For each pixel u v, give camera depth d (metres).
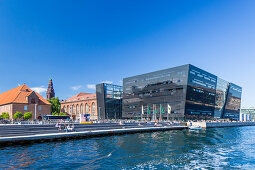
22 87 124.94
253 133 74.94
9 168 23.61
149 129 70.44
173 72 123.94
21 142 39.44
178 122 102.12
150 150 35.31
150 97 134.88
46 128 52.44
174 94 121.25
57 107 145.00
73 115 170.50
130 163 26.77
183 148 37.75
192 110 121.19
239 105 192.62
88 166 25.08
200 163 27.59
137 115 141.62
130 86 149.75
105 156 30.34
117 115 148.62
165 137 54.22
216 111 149.88
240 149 38.50
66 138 46.38
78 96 178.62
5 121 70.31
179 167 25.58
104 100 139.62
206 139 51.94
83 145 39.69
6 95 132.62
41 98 127.06
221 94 158.00
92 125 64.12
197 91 125.62
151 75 136.50
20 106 112.06
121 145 40.09
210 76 141.62
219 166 26.41
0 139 36.66
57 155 30.62
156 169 24.58
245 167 26.09
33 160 27.38
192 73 120.75
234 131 83.69
